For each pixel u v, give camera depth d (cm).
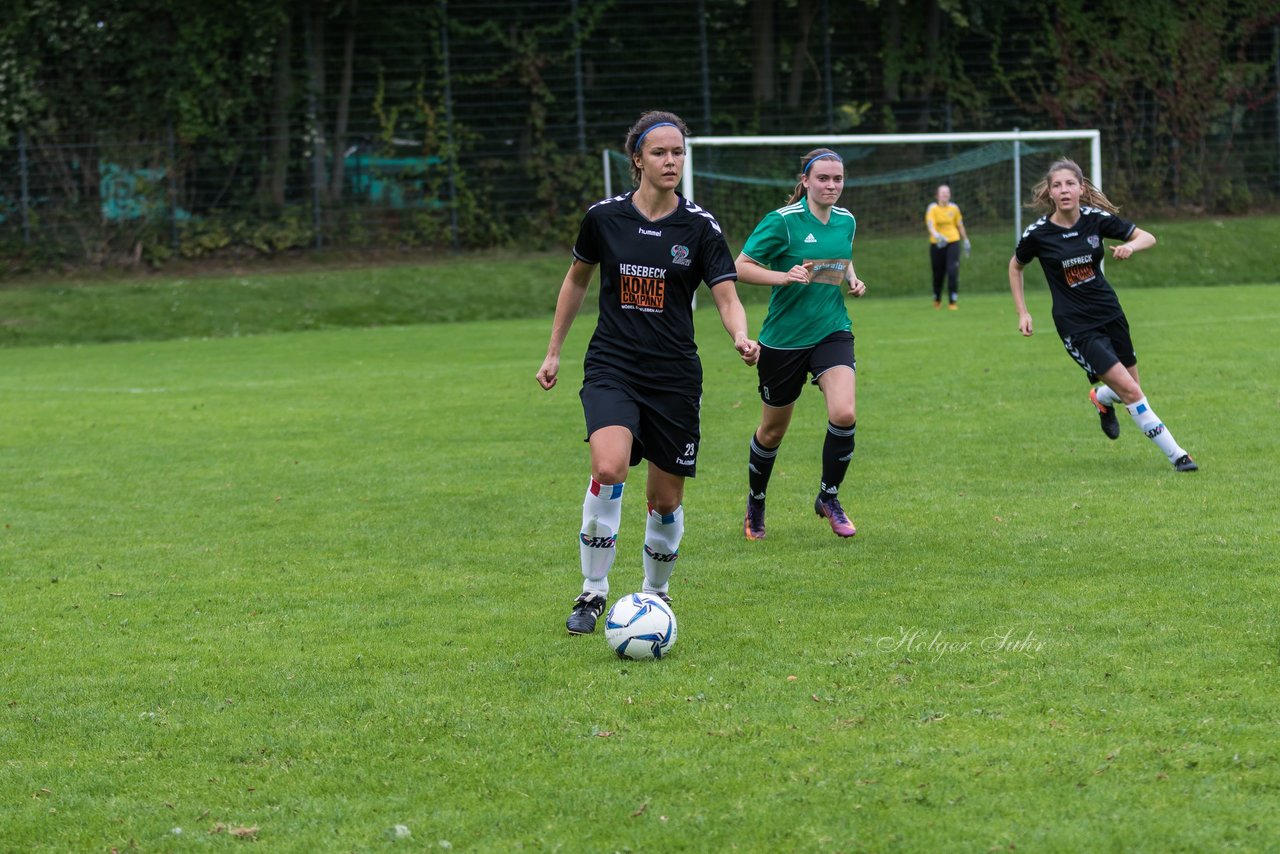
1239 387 1516
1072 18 4084
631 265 685
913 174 3691
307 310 3134
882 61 4078
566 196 3900
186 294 3169
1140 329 2200
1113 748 493
